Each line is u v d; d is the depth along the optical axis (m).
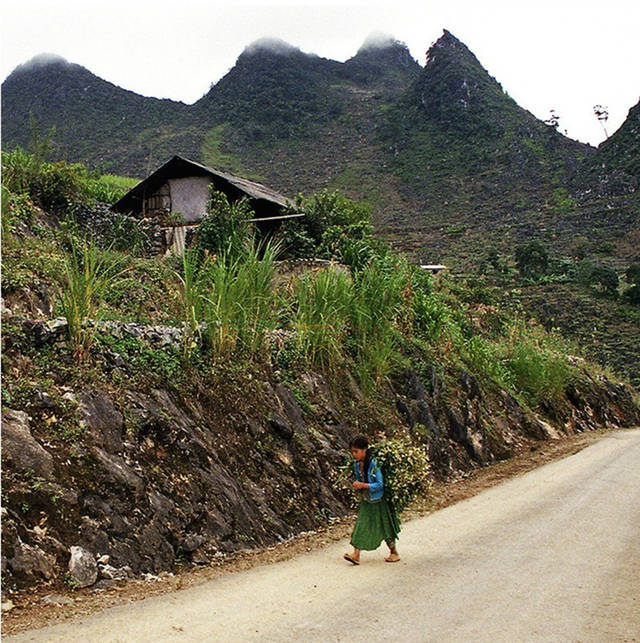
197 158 182.50
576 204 132.38
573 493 11.62
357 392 12.76
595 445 20.16
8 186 17.22
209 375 9.20
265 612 5.33
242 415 9.20
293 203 27.38
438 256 106.50
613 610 5.52
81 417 6.77
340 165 188.12
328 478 9.95
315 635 4.82
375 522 7.14
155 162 169.12
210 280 10.52
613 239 106.12
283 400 10.36
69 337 7.53
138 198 28.02
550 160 168.38
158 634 4.71
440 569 6.84
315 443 10.27
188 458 7.61
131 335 8.47
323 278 12.99
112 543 6.06
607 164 146.62
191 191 27.14
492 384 20.66
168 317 10.91
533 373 23.92
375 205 159.38
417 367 15.91
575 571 6.72
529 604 5.66
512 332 27.58
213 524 7.21
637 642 4.81
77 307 7.59
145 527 6.46
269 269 11.23
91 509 6.12
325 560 7.25
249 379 9.88
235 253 12.70
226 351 9.79
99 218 19.06
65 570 5.55
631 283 79.12
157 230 20.14
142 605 5.34
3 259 11.10
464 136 193.25
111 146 187.62
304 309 12.21
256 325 10.60
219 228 19.11
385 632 4.92
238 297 10.33
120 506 6.40
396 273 18.45
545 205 137.88
